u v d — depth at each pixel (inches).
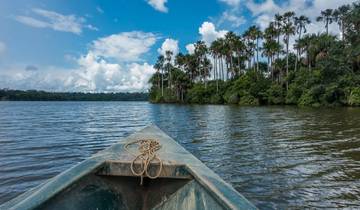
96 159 117.0
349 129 665.6
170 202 109.0
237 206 74.3
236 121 899.4
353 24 2106.3
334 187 259.6
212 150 429.4
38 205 73.4
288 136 569.3
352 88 1737.2
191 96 2908.5
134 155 126.2
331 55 1935.3
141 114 1389.0
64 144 484.7
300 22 2593.5
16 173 300.2
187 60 3201.3
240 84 2358.5
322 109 1509.6
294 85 2047.2
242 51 2883.9
